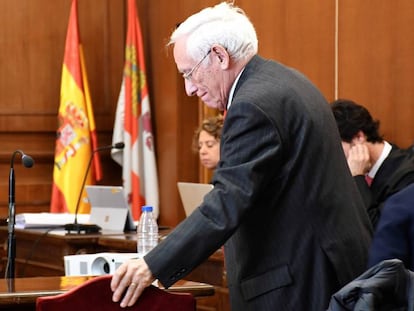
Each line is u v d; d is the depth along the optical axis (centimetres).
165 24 756
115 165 779
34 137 764
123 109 758
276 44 655
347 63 598
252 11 676
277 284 306
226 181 295
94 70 782
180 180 747
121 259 375
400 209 239
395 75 565
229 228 291
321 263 305
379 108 575
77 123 738
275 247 308
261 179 297
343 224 309
